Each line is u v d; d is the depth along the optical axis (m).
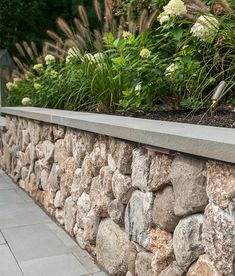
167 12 2.43
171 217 1.57
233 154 1.18
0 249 2.48
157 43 3.02
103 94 3.58
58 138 3.00
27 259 2.32
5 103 6.30
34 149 3.65
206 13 2.41
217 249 1.31
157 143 1.58
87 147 2.43
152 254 1.73
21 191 4.09
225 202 1.27
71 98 4.00
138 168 1.82
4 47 8.84
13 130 4.55
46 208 3.32
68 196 2.80
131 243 1.91
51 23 9.10
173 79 2.83
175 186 1.54
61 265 2.24
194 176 1.42
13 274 2.12
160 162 1.64
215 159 1.28
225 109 2.63
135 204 1.86
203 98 2.68
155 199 1.69
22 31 8.99
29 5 8.93
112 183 2.09
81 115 2.74
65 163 2.84
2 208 3.43
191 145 1.37
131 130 1.78
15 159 4.49
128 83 3.41
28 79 5.28
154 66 2.88
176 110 2.97
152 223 1.72
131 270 1.93
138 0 3.99
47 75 4.59
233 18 2.41
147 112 3.01
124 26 4.15
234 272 1.25
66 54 4.71
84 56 3.94
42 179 3.43
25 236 2.71
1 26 8.74
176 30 2.54
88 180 2.42
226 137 1.33
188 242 1.46
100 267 2.22
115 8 4.35
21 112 3.79
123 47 3.14
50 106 4.27
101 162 2.23
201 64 2.68
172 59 3.01
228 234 1.26
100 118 2.39
